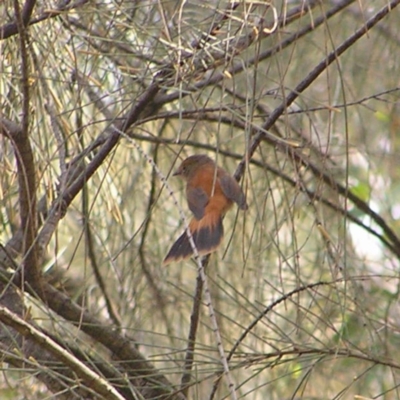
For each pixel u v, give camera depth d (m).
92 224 9.20
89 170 8.48
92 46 8.73
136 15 9.27
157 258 11.12
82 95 9.38
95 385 6.59
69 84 8.84
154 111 9.41
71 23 8.98
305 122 11.66
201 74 8.02
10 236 10.06
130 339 8.71
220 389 9.95
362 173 12.98
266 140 9.96
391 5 8.54
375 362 7.68
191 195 9.34
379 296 11.06
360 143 12.54
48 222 8.29
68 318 8.58
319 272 10.88
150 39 9.39
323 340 10.19
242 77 10.27
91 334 8.61
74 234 10.70
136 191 11.02
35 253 7.97
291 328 10.73
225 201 9.27
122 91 9.49
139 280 10.95
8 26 8.06
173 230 11.59
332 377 10.60
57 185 8.73
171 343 10.81
